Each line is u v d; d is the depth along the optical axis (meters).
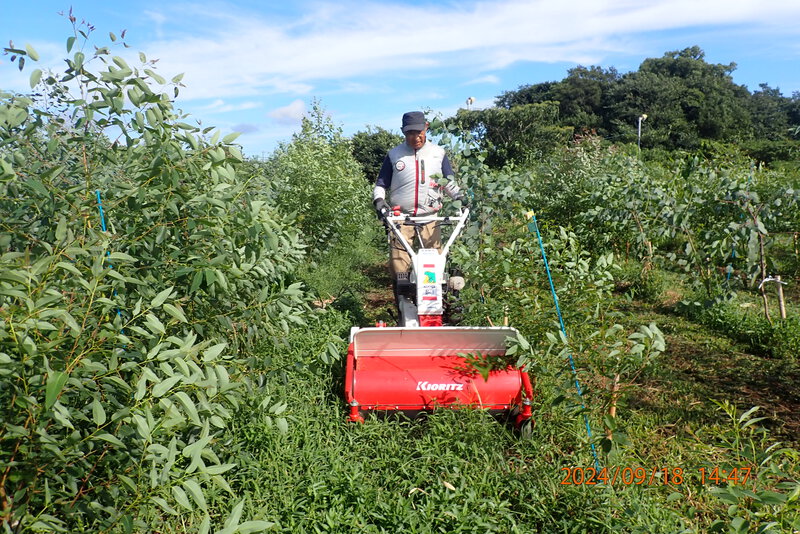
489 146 7.07
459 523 3.50
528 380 4.68
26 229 3.35
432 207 6.81
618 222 10.09
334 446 4.41
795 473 3.80
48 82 3.75
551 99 71.94
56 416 2.42
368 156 32.47
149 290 3.26
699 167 8.38
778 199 7.36
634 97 67.00
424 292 5.41
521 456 4.31
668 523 3.45
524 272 5.41
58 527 2.50
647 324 7.89
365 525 3.48
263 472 3.97
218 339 4.05
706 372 6.23
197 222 3.54
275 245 3.71
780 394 5.64
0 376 2.39
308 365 4.33
